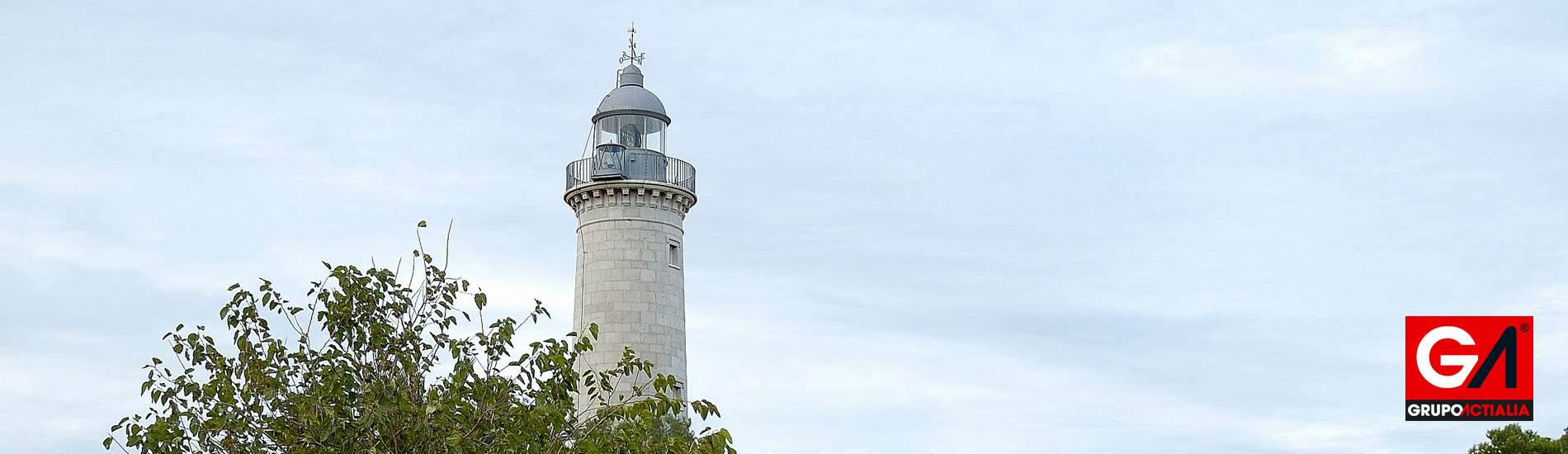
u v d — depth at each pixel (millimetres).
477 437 19188
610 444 19844
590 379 20750
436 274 19922
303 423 18828
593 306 58281
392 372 19234
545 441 19672
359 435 18781
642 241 58875
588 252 59219
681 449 20531
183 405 19188
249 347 19250
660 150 61781
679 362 59000
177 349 19328
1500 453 48562
